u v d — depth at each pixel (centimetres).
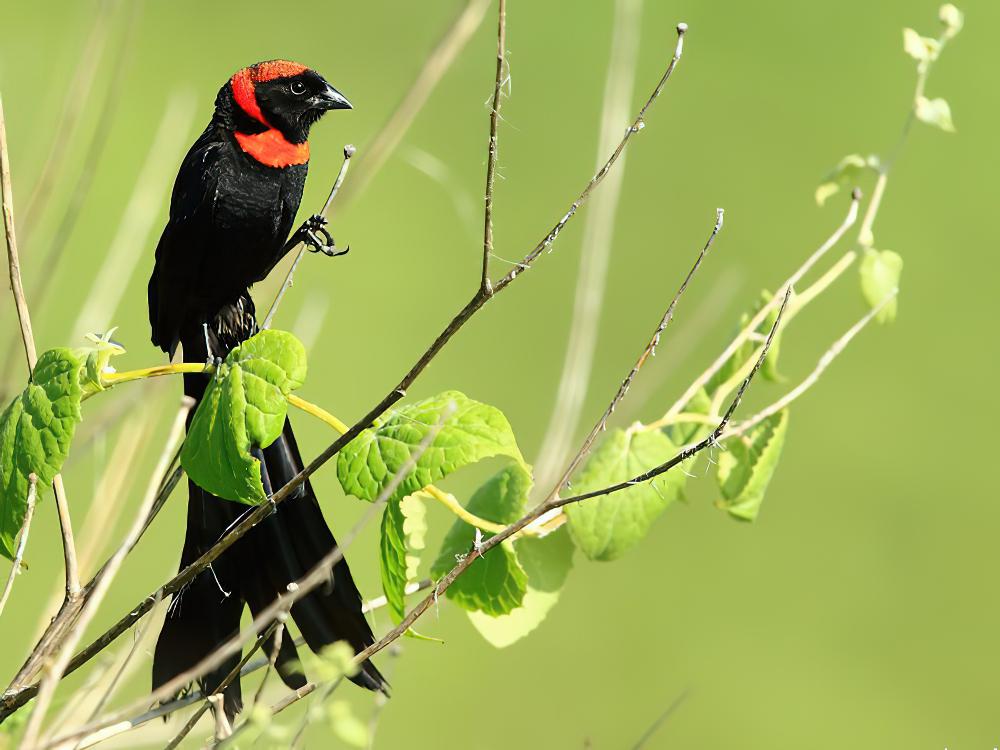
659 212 1574
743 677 1252
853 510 1392
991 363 1477
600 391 1422
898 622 1312
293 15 1719
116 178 1479
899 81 1731
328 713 348
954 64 1756
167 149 668
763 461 571
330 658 361
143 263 1281
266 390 443
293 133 638
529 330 1488
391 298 1485
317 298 1312
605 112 651
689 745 1202
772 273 1516
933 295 1541
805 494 1402
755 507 575
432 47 645
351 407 1389
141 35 1661
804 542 1362
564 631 1255
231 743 388
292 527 490
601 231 629
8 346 586
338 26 1738
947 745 1230
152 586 1091
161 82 1611
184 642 484
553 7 1748
